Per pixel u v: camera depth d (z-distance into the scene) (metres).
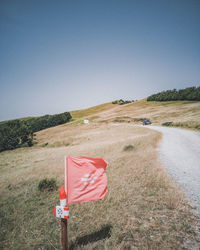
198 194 5.46
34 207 5.24
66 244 2.75
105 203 4.96
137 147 14.49
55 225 4.15
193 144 15.36
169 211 4.37
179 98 85.00
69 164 2.89
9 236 3.79
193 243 3.18
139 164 9.01
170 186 6.09
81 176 2.95
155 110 71.31
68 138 34.56
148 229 3.65
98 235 3.60
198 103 67.00
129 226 3.79
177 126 33.62
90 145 21.67
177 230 3.58
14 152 31.31
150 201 4.94
